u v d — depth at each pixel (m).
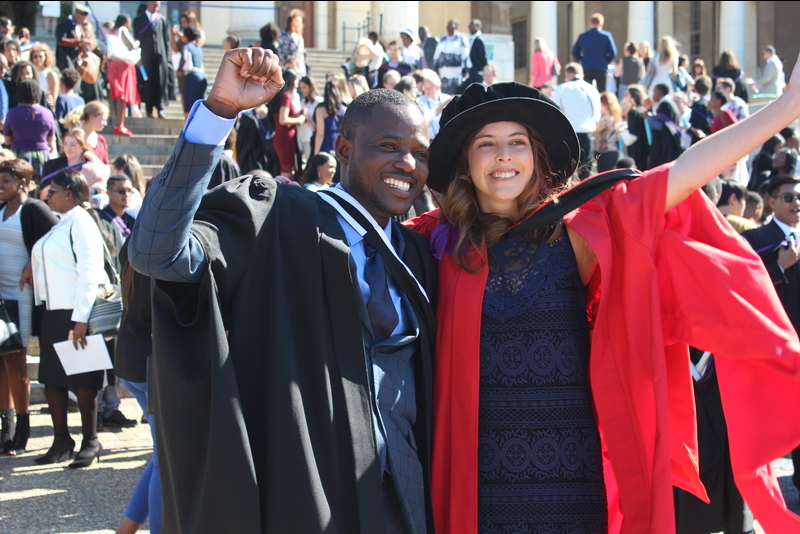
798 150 10.41
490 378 2.49
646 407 2.46
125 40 11.95
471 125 2.63
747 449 2.44
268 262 2.16
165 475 2.12
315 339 2.17
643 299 2.45
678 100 11.68
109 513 4.39
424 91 9.91
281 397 2.06
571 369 2.50
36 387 6.83
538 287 2.54
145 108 13.52
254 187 2.25
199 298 2.05
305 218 2.23
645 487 2.45
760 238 4.78
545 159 2.75
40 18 18.45
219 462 1.95
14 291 5.55
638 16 24.92
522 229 2.58
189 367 2.04
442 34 25.84
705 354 3.74
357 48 13.05
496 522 2.42
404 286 2.42
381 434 2.24
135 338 3.63
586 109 9.55
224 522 1.95
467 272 2.57
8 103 9.98
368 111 2.40
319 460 2.11
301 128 10.48
